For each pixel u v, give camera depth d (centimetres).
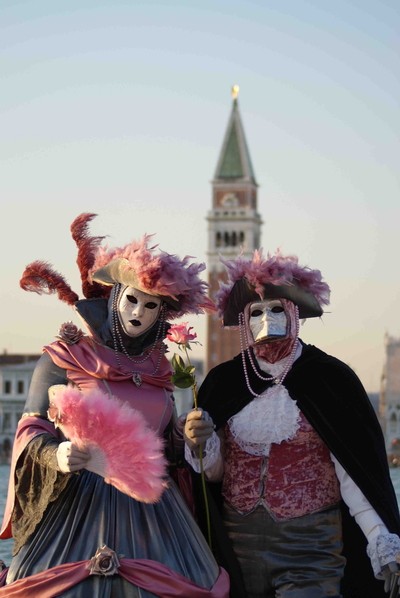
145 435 790
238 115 16312
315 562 859
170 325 866
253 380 880
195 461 859
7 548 1037
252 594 868
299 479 865
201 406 893
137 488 788
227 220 15775
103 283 866
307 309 888
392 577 838
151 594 795
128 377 848
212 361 12950
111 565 793
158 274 836
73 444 789
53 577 791
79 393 794
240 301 890
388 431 7625
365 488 859
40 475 815
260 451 870
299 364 879
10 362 9025
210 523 868
